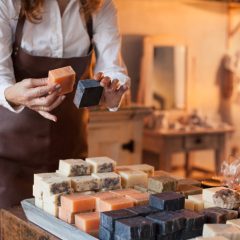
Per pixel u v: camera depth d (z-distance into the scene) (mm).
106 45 2170
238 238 1308
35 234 1567
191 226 1374
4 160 2121
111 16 2186
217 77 5234
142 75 4582
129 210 1432
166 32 4832
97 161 1758
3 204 2117
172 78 4746
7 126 2113
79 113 2221
